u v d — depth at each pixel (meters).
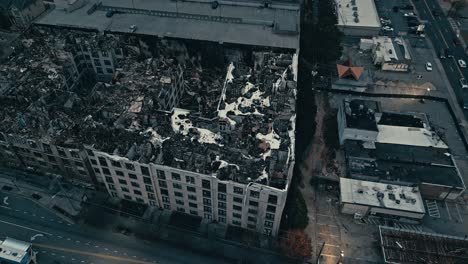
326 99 179.12
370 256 122.56
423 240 121.94
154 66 158.50
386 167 140.12
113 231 126.81
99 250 121.69
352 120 151.38
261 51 174.75
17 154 139.25
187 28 187.75
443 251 119.31
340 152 154.25
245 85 138.88
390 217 131.88
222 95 134.25
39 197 136.12
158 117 128.50
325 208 135.88
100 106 139.50
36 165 142.88
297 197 132.75
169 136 121.69
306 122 153.38
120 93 144.00
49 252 120.75
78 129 133.12
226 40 178.88
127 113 133.12
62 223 128.75
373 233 128.62
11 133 130.88
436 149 147.25
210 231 126.69
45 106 137.25
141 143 119.25
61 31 182.50
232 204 117.06
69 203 134.62
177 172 112.62
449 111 173.25
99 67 177.25
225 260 119.75
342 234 128.12
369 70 197.00
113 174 124.69
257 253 121.56
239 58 181.25
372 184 135.00
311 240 125.75
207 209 124.69
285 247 121.31
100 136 125.25
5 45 194.88
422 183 134.50
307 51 184.62
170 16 197.50
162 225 128.38
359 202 129.25
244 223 124.50
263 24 191.50
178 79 161.50
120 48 171.88
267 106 129.75
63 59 165.38
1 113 137.88
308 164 150.25
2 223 128.25
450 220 133.12
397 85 188.12
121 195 134.38
